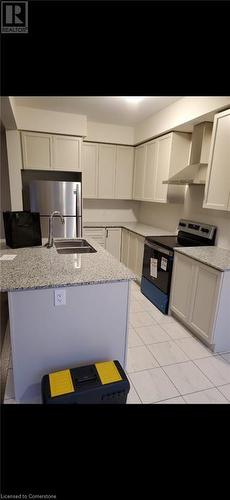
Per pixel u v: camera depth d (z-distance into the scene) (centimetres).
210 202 255
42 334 157
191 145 311
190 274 251
